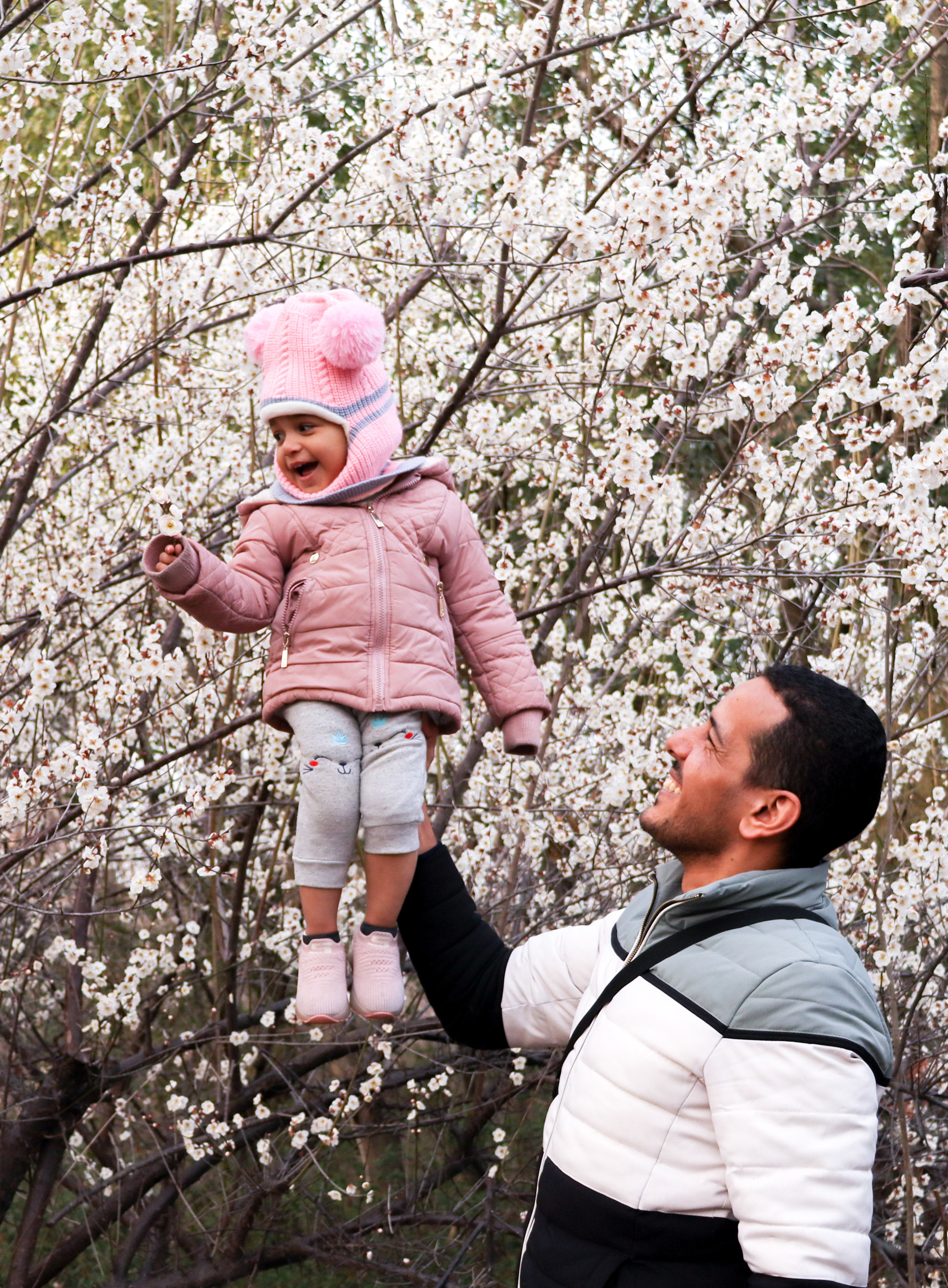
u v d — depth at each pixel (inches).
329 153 128.0
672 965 60.4
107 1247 220.8
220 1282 191.9
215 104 133.2
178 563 69.1
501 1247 204.4
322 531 76.6
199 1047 188.4
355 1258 193.2
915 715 148.9
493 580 83.4
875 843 161.6
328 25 124.4
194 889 200.4
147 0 170.2
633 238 104.0
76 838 129.9
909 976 167.3
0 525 158.9
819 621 143.3
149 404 180.1
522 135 131.0
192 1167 197.0
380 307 181.9
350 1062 230.1
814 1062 54.9
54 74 161.6
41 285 111.9
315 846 73.7
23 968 173.2
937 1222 163.0
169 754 127.4
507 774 170.1
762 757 62.7
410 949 78.4
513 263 110.4
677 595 138.8
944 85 169.6
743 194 133.5
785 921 60.4
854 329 113.0
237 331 177.8
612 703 178.1
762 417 114.6
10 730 123.9
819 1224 52.6
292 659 75.4
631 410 110.6
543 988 74.3
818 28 136.2
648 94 149.9
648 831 66.4
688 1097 57.7
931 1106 170.6
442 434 180.7
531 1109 191.3
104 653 188.4
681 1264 57.4
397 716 74.7
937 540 112.7
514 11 182.9
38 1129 194.5
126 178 133.6
